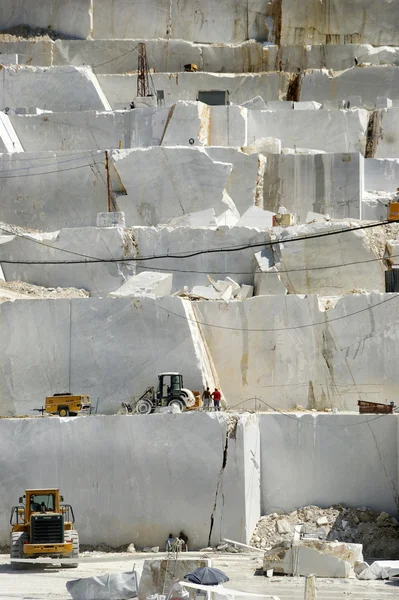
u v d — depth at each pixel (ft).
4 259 499.10
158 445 379.76
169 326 426.92
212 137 565.53
